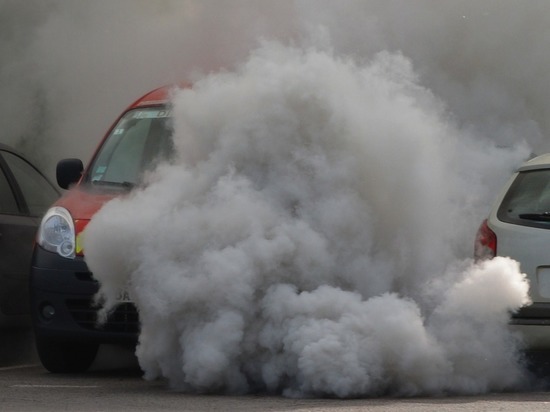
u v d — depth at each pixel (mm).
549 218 18094
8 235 22250
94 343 19844
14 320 22250
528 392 17531
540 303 17703
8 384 18906
